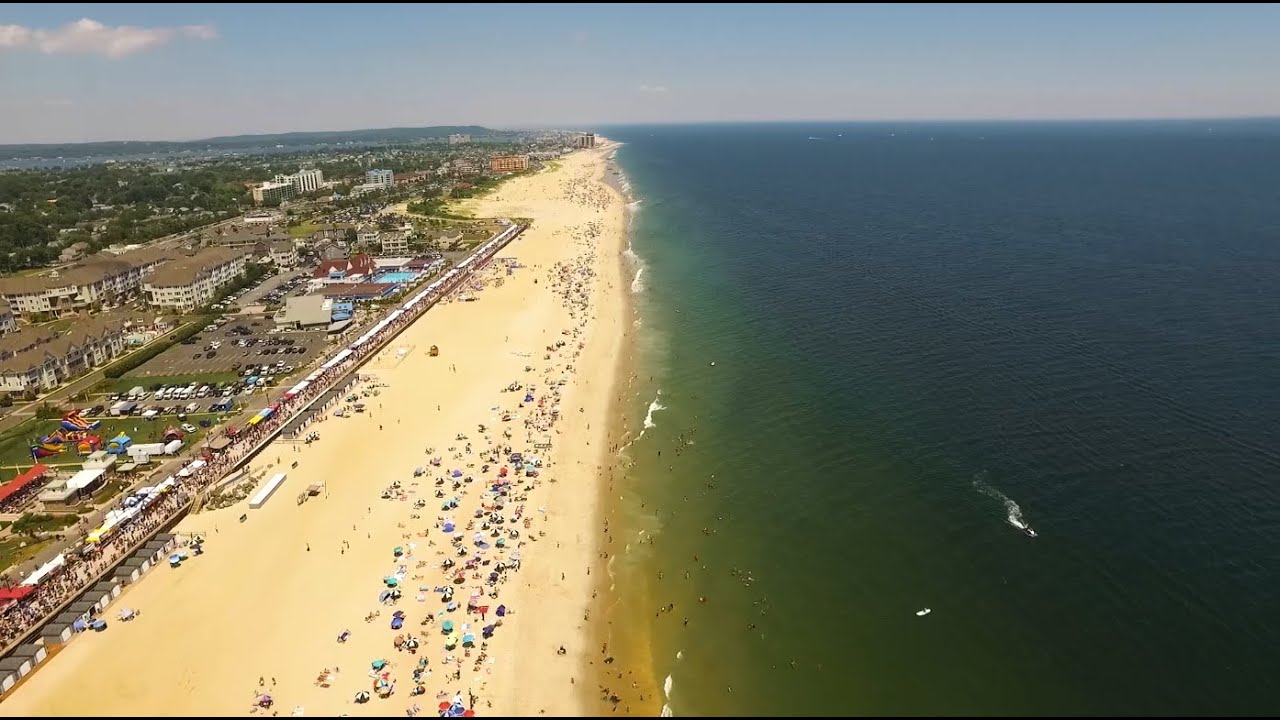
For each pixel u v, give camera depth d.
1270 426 88.94
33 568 72.69
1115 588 64.94
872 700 56.38
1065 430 91.25
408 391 117.56
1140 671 56.53
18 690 59.31
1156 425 90.81
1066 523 73.88
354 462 94.62
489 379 122.06
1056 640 60.22
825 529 77.44
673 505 84.56
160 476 90.50
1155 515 73.94
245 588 70.94
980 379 107.81
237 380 122.12
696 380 117.69
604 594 70.81
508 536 79.06
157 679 60.22
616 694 59.28
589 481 90.25
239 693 58.62
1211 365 107.44
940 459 87.44
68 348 124.25
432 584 71.44
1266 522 71.69
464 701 58.09
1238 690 54.19
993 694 55.75
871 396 105.69
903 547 73.19
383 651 63.03
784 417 102.25
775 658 61.50
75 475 88.38
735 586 70.56
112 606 68.88
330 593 70.00
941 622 63.31
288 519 82.12
